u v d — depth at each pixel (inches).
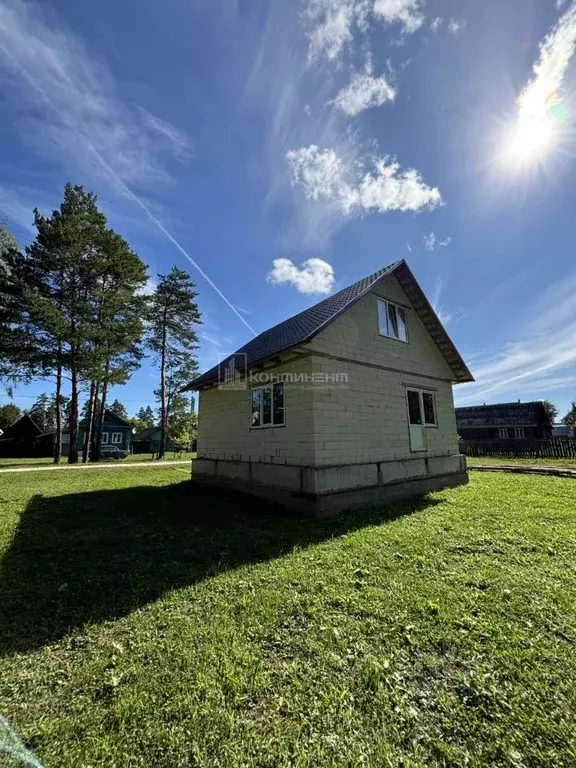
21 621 122.1
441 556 178.5
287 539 211.8
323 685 89.9
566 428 1726.1
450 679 92.3
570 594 135.6
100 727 77.8
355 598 134.9
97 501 329.1
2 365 711.1
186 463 783.7
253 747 72.5
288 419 316.8
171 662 99.3
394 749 72.4
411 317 421.1
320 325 288.4
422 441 397.7
